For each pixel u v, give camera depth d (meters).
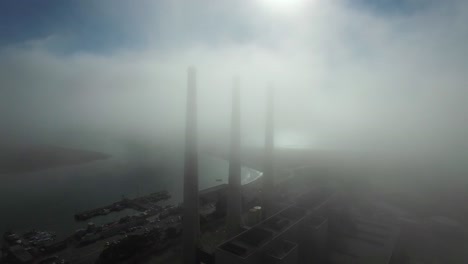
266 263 39.94
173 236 64.94
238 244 40.69
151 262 54.22
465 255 52.12
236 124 57.78
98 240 71.75
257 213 58.81
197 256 48.81
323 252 50.12
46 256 64.06
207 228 67.12
